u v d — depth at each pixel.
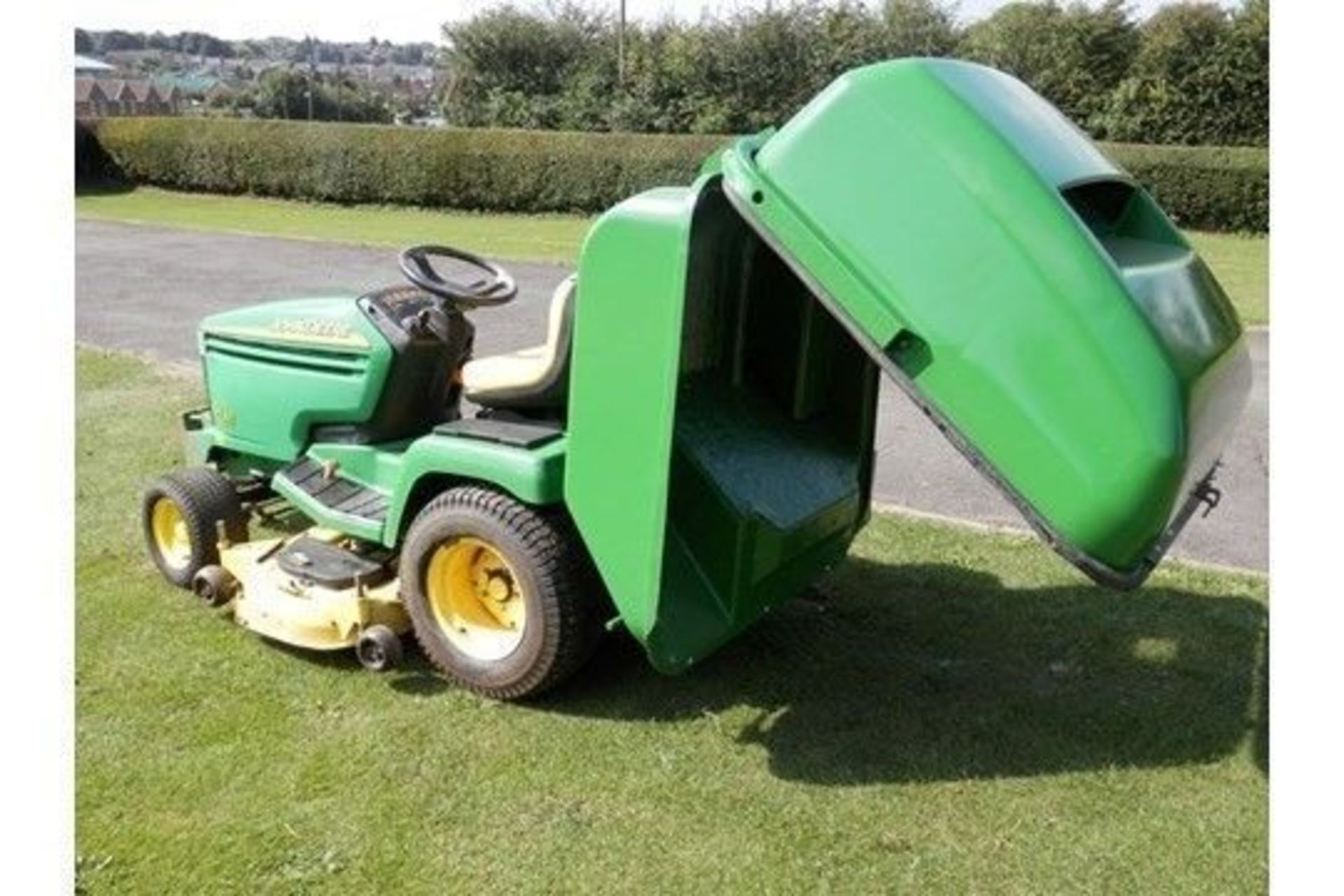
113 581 4.50
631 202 3.04
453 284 4.16
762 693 3.70
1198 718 3.58
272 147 22.12
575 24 25.17
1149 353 2.61
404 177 21.20
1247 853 2.94
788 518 3.43
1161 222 3.41
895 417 7.33
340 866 2.86
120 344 8.99
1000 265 2.67
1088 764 3.33
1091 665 3.93
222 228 16.73
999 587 4.56
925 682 3.79
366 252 14.42
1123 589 2.72
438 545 3.59
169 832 2.98
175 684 3.71
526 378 3.56
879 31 23.02
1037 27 21.28
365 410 4.12
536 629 3.44
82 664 3.82
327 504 4.06
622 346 3.05
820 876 2.84
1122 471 2.62
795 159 2.84
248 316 4.43
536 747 3.38
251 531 4.93
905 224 2.75
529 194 20.72
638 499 3.10
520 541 3.41
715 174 3.11
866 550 4.95
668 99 23.89
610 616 3.57
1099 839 2.99
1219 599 4.47
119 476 5.73
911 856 2.92
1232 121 20.25
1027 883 2.83
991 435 2.72
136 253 14.11
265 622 3.90
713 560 3.32
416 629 3.70
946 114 2.77
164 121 23.16
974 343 2.70
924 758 3.35
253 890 2.78
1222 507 5.62
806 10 23.30
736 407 3.62
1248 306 11.10
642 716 3.55
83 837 2.94
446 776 3.23
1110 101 20.95
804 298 3.68
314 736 3.42
